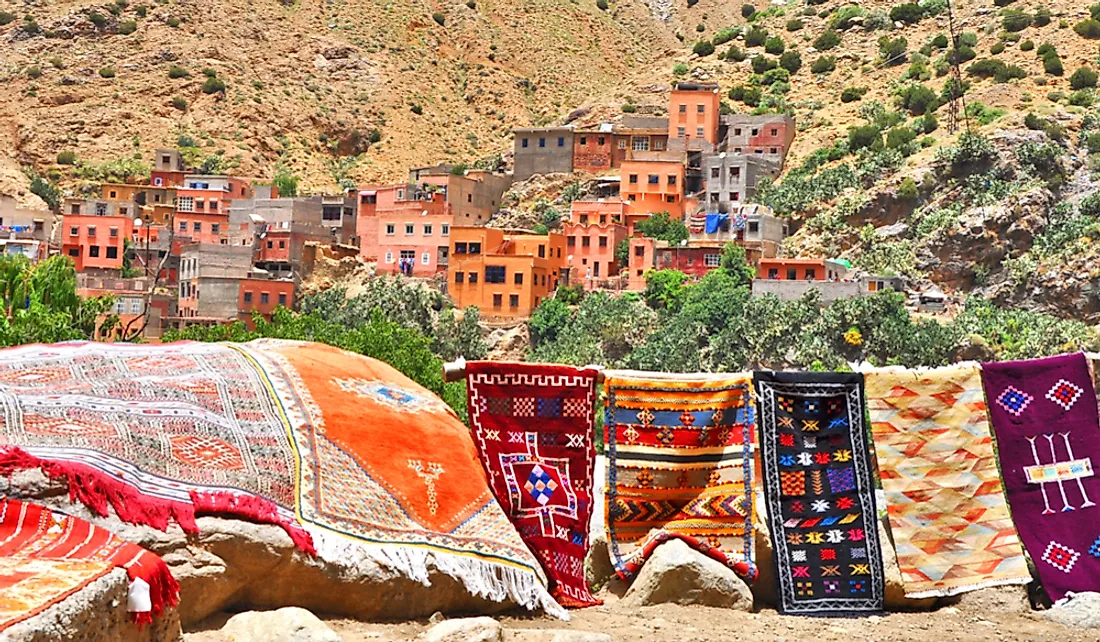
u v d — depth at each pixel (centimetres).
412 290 9456
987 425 1314
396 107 17825
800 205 10650
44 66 16912
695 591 1242
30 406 1030
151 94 16750
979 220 9881
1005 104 12131
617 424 1293
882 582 1263
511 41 19625
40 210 12200
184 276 9988
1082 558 1277
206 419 1102
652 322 9012
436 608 1126
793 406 1310
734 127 12088
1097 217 9981
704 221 10669
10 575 826
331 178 16300
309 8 19050
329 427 1168
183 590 999
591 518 1319
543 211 11525
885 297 8475
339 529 1095
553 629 1128
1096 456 1309
